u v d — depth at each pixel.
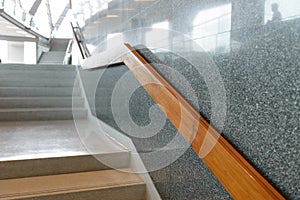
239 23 1.05
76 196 1.72
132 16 2.31
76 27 5.46
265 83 0.92
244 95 1.01
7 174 1.84
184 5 1.46
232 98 1.08
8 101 3.37
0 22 8.88
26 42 11.80
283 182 0.84
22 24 9.62
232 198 1.06
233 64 1.08
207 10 1.26
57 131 2.78
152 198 1.79
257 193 0.85
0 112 3.14
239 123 1.04
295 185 0.80
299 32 0.79
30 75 4.13
